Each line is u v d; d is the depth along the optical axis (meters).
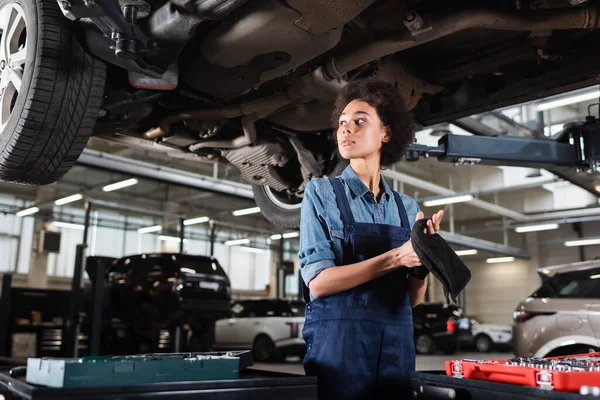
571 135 4.01
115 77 2.86
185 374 0.89
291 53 2.52
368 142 1.31
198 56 2.68
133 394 0.81
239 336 9.73
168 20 2.35
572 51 2.91
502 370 0.88
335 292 1.16
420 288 1.31
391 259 1.12
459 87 3.53
